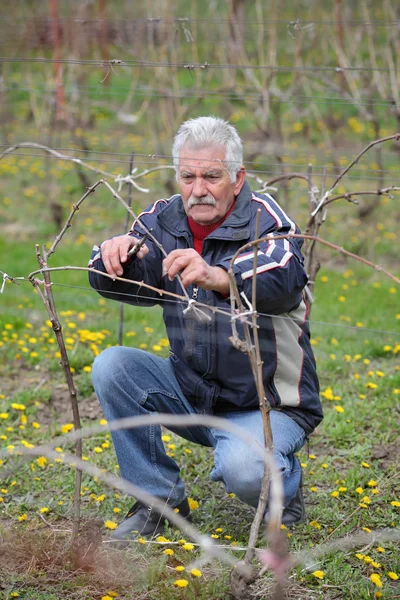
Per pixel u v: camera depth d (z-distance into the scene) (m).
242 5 12.50
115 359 3.49
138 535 3.47
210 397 3.43
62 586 3.13
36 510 3.84
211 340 3.37
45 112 12.08
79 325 6.79
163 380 3.56
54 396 5.56
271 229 3.33
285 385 3.45
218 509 3.92
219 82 13.72
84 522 3.64
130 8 13.30
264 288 3.10
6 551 3.33
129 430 3.51
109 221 10.60
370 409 5.26
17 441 4.74
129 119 11.42
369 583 3.21
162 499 3.53
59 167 11.98
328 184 10.05
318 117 12.16
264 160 11.37
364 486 4.20
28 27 12.37
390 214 10.92
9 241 9.70
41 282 3.18
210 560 3.29
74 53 11.78
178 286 3.46
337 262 9.34
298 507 3.68
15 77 14.71
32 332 6.71
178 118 10.38
